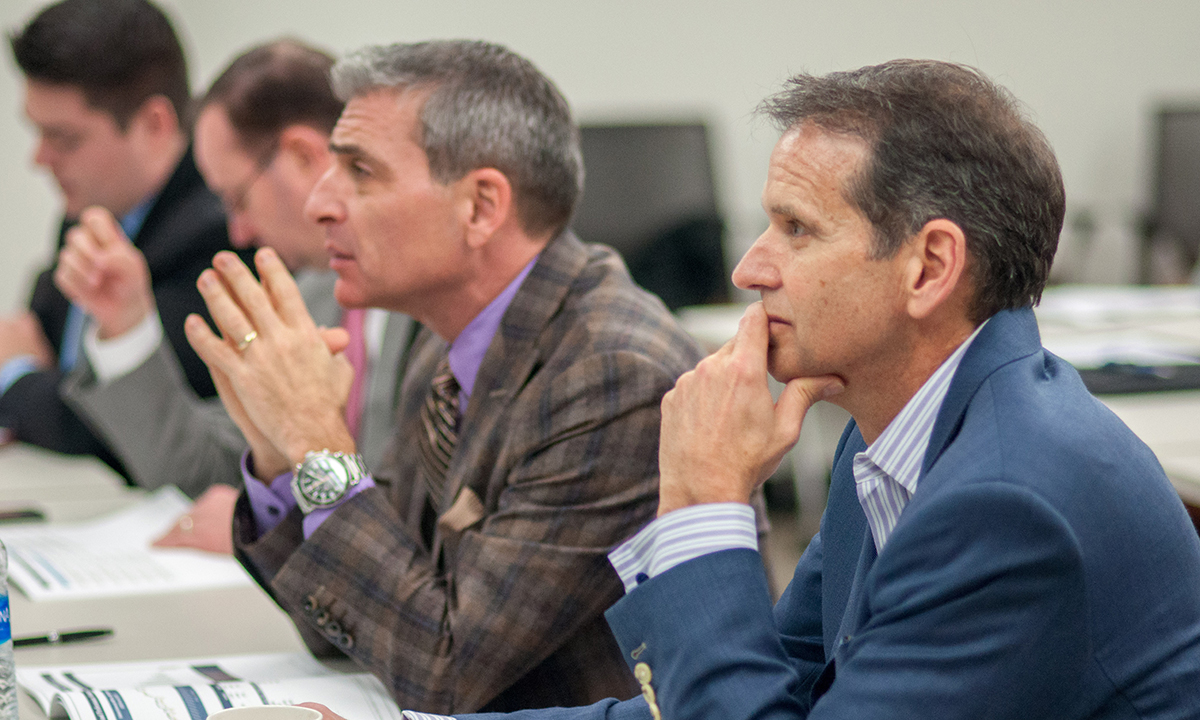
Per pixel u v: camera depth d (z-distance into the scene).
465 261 2.48
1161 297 6.65
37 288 5.75
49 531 3.46
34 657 2.42
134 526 3.48
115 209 4.84
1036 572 1.39
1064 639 1.41
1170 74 9.58
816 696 1.66
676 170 7.91
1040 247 1.60
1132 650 1.47
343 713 2.13
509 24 8.61
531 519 2.28
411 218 2.42
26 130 8.12
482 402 2.47
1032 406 1.51
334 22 8.36
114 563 3.12
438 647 2.21
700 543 1.65
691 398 1.72
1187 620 1.53
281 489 2.40
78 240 3.69
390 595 2.24
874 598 1.51
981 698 1.41
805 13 9.00
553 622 2.23
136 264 3.75
